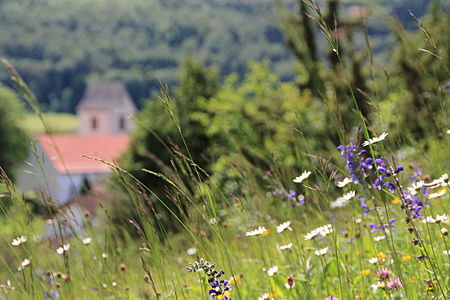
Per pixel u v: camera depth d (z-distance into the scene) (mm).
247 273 5777
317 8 4016
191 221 4488
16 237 5051
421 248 4051
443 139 6234
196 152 21891
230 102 22859
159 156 34250
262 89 23328
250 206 5543
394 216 5203
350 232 5379
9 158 76812
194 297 5160
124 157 36125
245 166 6250
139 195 4512
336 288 4660
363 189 4676
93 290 5574
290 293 4719
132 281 5793
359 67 9328
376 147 4625
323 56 12617
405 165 5445
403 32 6883
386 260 4633
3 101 79562
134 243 5750
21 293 5250
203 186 4488
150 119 36000
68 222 5137
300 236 5695
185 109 41781
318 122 13383
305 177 4367
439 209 5145
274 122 16766
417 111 6906
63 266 5750
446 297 3842
